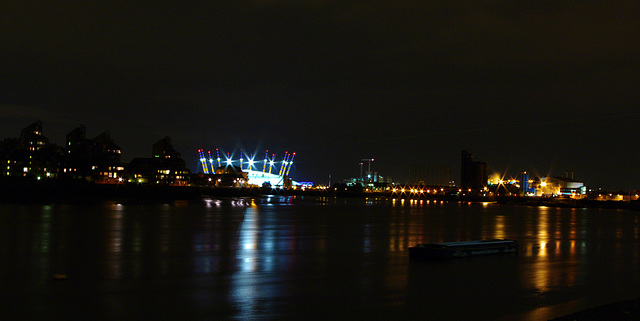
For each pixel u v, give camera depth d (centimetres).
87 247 4253
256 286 2722
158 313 2152
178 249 4216
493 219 10312
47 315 2112
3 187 14900
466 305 2314
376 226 7375
